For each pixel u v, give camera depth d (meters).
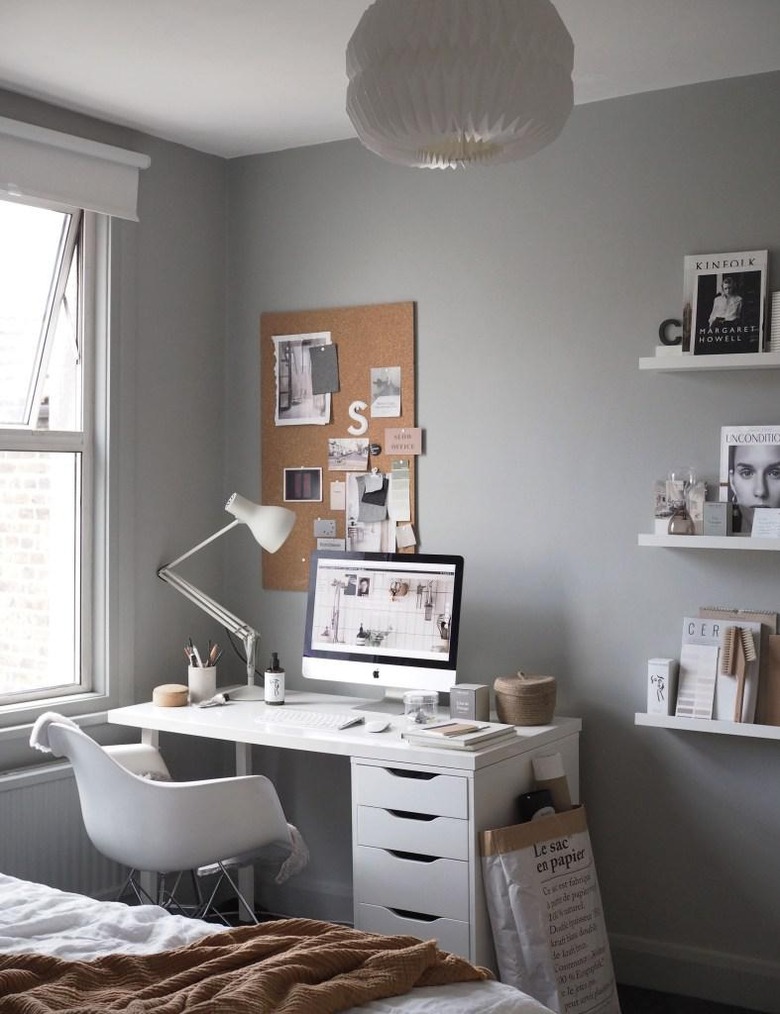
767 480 3.21
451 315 3.72
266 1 2.76
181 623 4.00
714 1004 3.32
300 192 4.00
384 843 3.07
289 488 4.02
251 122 3.72
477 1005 1.97
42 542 3.64
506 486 3.63
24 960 2.02
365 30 1.84
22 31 2.95
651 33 2.95
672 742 3.39
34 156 3.41
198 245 4.05
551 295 3.55
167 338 3.93
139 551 3.83
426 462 3.77
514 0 1.77
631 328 3.43
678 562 3.37
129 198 3.70
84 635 3.74
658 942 3.42
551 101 1.82
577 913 3.06
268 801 3.11
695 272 3.29
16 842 3.35
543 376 3.57
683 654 3.31
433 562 3.52
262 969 1.96
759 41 3.01
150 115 3.64
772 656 3.21
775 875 3.26
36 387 3.63
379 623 3.59
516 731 3.23
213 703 3.65
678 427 3.37
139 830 3.01
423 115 1.81
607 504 3.48
